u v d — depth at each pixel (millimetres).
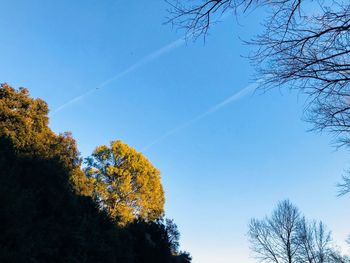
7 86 29953
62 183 19922
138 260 26078
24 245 13430
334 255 44031
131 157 46531
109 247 20359
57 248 16047
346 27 5684
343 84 6340
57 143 31484
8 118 28172
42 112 30859
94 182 44500
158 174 48219
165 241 29172
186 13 5535
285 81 6277
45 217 17219
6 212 13219
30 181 18156
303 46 5902
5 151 19203
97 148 47000
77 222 18859
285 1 5539
